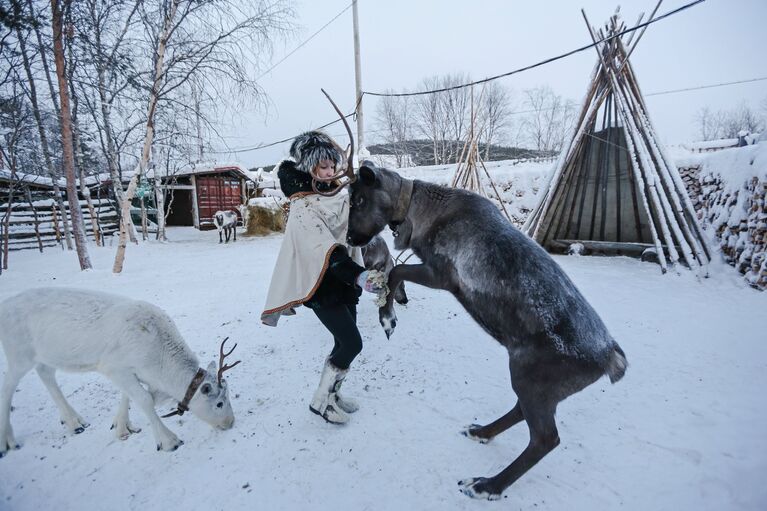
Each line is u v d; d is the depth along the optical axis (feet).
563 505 6.60
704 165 26.50
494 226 6.98
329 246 7.55
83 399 10.15
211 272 26.55
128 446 8.26
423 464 7.63
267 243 43.80
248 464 7.69
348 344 8.29
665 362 11.68
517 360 6.64
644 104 25.62
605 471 7.32
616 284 21.02
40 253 38.52
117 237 51.65
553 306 6.33
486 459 7.75
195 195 62.03
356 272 7.57
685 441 8.05
